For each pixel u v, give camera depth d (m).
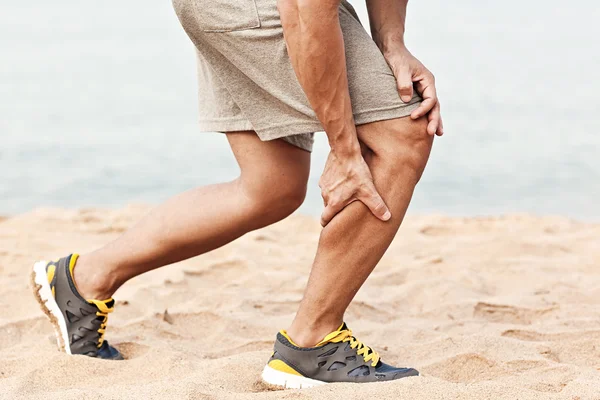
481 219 5.21
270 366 2.09
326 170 1.97
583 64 17.61
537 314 2.99
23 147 9.62
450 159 8.78
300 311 2.08
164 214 2.24
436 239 4.48
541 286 3.41
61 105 13.33
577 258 3.96
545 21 25.41
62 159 8.95
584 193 7.29
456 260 3.93
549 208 6.82
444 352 2.42
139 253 2.26
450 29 24.14
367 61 1.93
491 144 9.59
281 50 1.91
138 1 34.53
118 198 7.27
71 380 2.18
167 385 2.00
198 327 2.85
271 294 3.36
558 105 12.45
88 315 2.32
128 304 3.10
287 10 1.80
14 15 30.89
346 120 1.89
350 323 2.86
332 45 1.80
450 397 1.89
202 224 2.19
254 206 2.17
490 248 4.12
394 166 1.94
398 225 1.98
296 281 3.54
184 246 2.23
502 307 3.05
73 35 26.16
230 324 2.82
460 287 3.36
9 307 3.08
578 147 9.34
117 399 1.91
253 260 3.88
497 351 2.39
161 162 8.83
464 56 18.98
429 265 3.77
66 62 20.12
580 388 1.94
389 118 1.93
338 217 1.96
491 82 15.19
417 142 1.94
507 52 19.70
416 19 26.27
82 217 5.21
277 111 2.00
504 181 7.79
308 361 2.07
